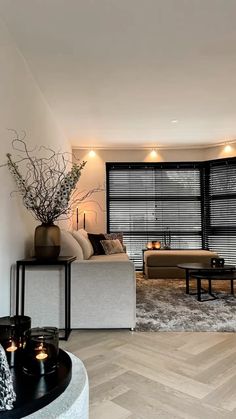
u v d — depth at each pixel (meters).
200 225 6.96
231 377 1.99
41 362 1.27
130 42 2.88
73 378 1.28
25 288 2.84
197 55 3.13
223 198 6.64
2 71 2.53
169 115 4.89
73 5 2.39
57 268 2.86
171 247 6.95
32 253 3.30
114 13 2.48
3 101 2.56
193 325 2.98
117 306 2.87
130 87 3.85
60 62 3.20
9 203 2.66
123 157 6.91
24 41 2.83
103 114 4.79
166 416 1.58
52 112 4.59
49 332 1.38
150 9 2.45
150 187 7.02
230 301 3.89
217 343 2.57
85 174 6.82
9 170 2.67
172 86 3.85
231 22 2.62
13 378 1.24
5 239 2.56
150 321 3.09
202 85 3.83
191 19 2.57
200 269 4.11
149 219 6.99
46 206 2.99
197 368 2.12
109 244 5.70
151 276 5.57
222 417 1.57
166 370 2.09
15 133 2.86
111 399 1.73
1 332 1.44
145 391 1.82
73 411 1.10
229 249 6.52
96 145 6.69
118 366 2.15
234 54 3.12
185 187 6.98
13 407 1.03
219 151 6.70
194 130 5.71
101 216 6.78
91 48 2.96
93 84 3.73
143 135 6.00
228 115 4.93
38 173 3.63
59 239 2.91
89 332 2.84
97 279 2.87
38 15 2.49
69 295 2.84
